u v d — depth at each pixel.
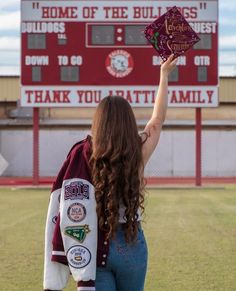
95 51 27.78
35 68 27.89
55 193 3.43
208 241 11.77
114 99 3.46
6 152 36.69
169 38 3.74
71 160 3.40
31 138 36.59
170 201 21.12
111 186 3.30
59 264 3.40
